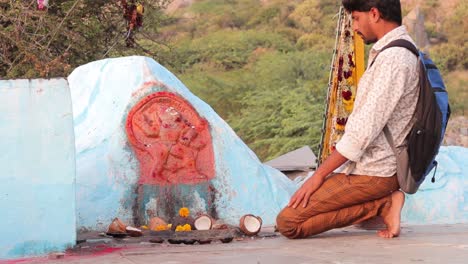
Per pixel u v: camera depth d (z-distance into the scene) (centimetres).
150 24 1702
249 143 3403
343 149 498
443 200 732
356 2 509
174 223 573
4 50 1291
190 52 4281
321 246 468
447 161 755
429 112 493
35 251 467
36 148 468
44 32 1355
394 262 389
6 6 1334
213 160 673
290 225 516
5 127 463
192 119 676
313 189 511
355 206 515
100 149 651
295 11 4591
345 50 766
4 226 461
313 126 3169
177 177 656
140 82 677
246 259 414
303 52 4009
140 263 412
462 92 3634
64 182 472
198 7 4825
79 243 511
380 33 508
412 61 495
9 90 465
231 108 3775
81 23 1517
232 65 4172
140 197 641
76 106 691
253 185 687
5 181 462
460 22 4094
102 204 628
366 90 498
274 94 3528
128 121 661
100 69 702
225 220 664
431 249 435
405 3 4338
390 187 507
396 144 502
